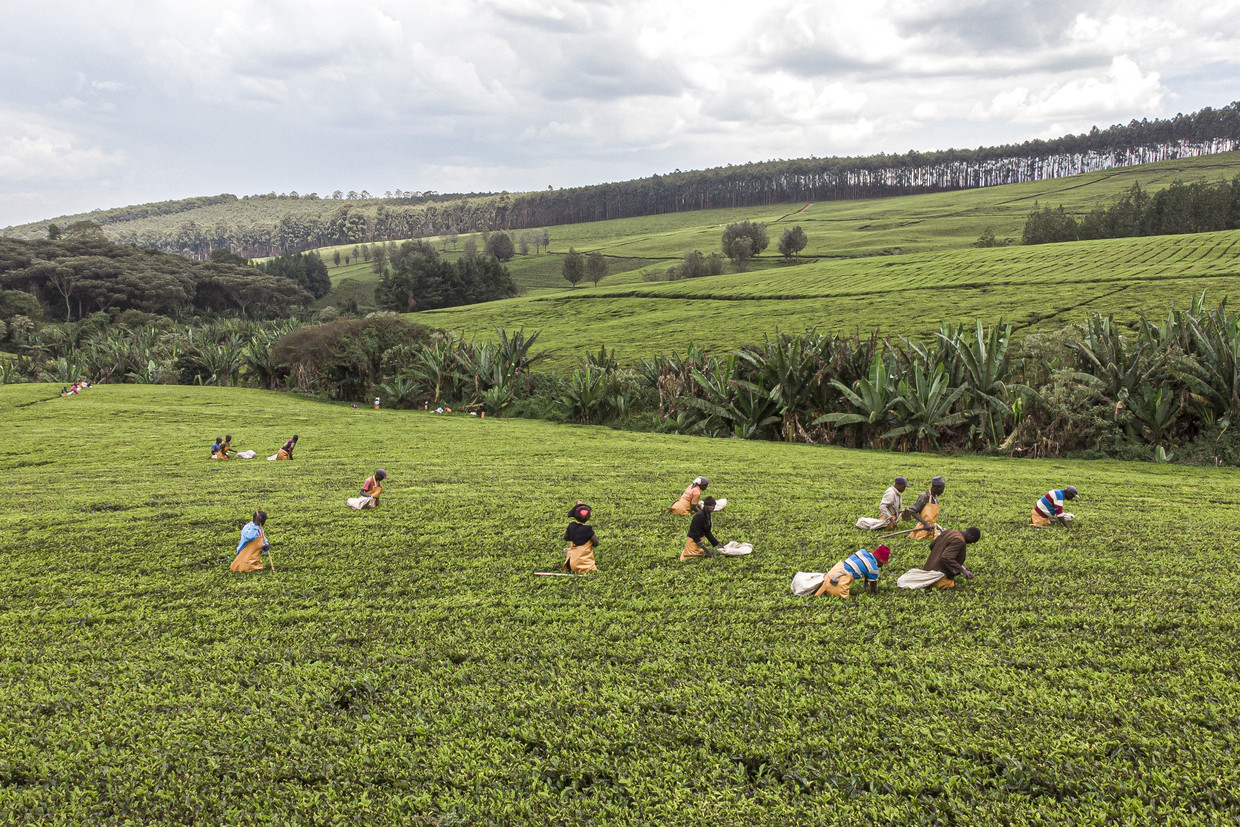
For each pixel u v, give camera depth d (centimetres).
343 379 4834
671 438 2981
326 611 1030
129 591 1108
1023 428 2567
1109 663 806
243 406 4000
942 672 803
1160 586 1015
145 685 827
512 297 14500
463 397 4506
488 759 686
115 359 6222
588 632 945
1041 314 6119
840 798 616
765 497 1673
